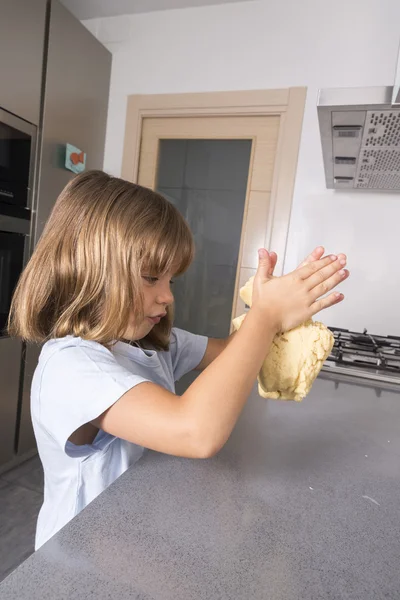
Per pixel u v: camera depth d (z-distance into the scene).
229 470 0.50
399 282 1.73
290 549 0.36
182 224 0.58
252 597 0.29
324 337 0.49
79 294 0.53
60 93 1.73
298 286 0.48
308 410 0.78
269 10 1.81
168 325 0.75
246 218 1.96
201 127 2.00
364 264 1.77
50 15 1.61
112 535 0.35
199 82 1.94
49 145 1.70
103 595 0.28
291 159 1.81
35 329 0.58
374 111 0.92
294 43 1.78
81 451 0.53
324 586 0.31
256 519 0.40
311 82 1.77
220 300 2.05
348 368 1.14
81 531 0.35
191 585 0.30
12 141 1.51
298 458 0.56
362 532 0.39
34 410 0.53
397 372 1.14
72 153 1.82
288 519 0.40
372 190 1.74
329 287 0.49
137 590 0.29
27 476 1.61
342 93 0.91
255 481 0.48
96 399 0.45
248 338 0.45
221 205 2.02
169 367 0.75
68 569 0.31
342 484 0.49
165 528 0.37
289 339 0.49
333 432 0.68
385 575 0.33
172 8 1.96
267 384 0.50
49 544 0.33
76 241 0.54
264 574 0.32
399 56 0.87
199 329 2.10
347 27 1.71
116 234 0.51
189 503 0.42
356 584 0.32
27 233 1.63
